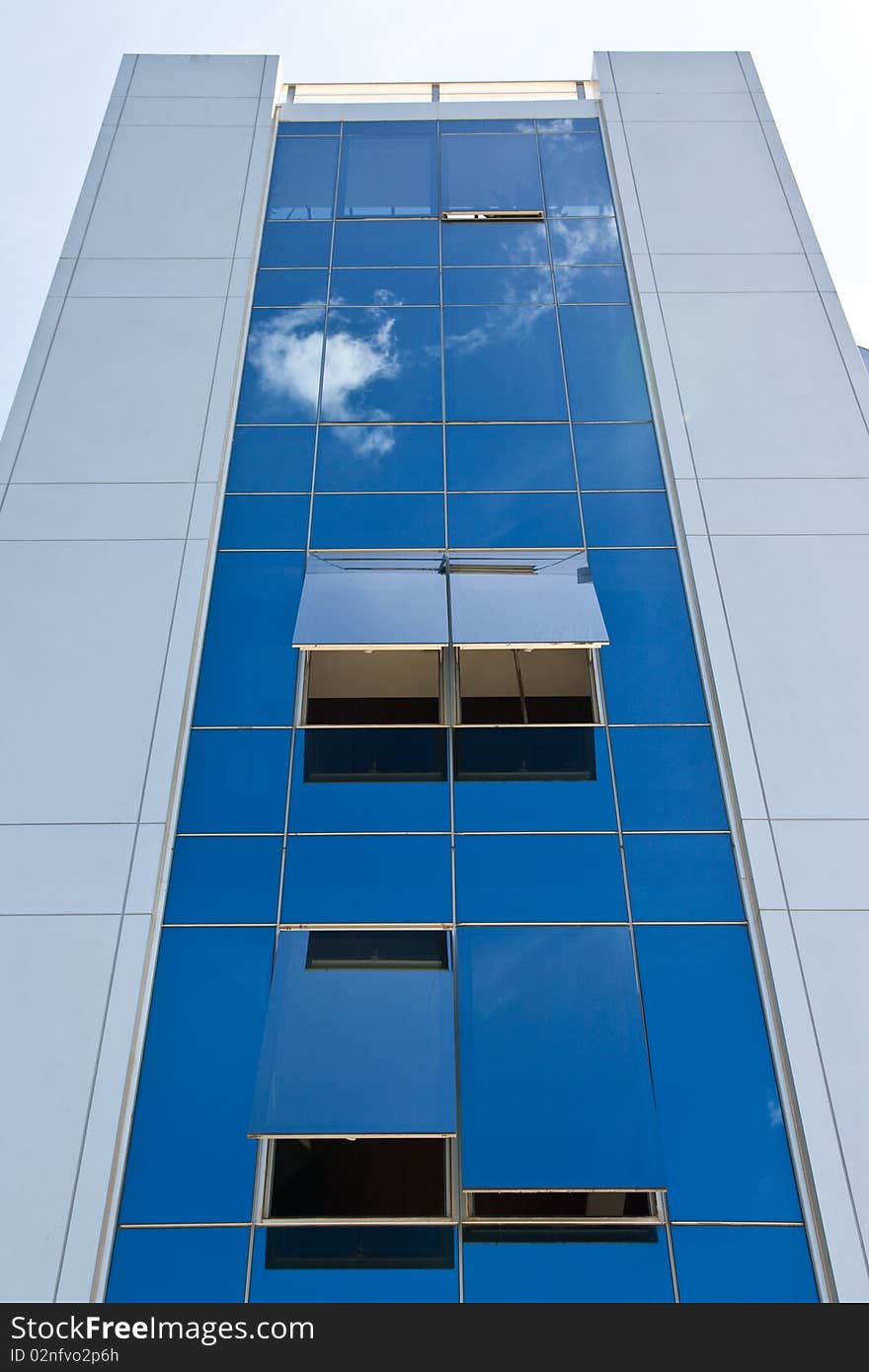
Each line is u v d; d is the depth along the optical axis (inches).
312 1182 410.0
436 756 525.0
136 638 553.3
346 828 500.4
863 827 494.6
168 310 705.6
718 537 600.1
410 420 663.8
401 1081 404.8
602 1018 436.1
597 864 492.1
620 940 468.1
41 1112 412.2
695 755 528.7
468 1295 386.0
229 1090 427.8
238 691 546.0
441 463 644.1
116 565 581.6
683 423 649.6
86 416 645.3
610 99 854.5
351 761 522.3
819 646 556.7
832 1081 424.2
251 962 460.1
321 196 804.0
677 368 676.1
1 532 591.5
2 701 527.8
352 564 597.6
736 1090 429.7
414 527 616.7
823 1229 390.9
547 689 549.0
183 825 498.6
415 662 557.6
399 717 537.6
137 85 858.1
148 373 669.3
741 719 530.3
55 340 684.1
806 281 725.9
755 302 714.2
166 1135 416.8
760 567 588.1
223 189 785.6
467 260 761.6
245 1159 413.4
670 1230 399.5
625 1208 405.4
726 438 642.2
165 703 530.3
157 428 641.6
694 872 490.3
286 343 703.1
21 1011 435.8
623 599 587.2
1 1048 426.6
